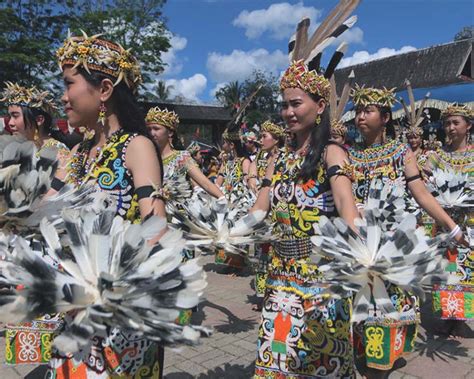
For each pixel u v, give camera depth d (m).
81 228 1.34
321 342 1.96
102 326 1.19
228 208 2.38
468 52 17.42
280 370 2.03
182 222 2.32
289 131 2.01
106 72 1.60
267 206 2.29
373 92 3.09
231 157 7.31
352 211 1.81
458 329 4.00
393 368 3.37
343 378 1.98
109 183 1.61
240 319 4.41
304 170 1.94
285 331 2.02
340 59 2.20
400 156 3.01
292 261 2.02
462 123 4.07
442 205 3.71
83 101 1.60
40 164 1.62
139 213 1.63
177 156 3.70
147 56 19.03
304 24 2.23
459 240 2.79
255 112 32.59
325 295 1.65
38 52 14.95
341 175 1.86
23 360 2.63
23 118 2.94
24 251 1.24
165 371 3.29
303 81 1.92
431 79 17.95
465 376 3.24
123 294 1.22
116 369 1.57
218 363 3.44
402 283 1.59
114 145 1.63
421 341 3.87
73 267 1.31
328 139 1.96
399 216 2.41
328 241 1.70
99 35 1.65
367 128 3.12
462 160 4.09
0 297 1.20
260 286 4.56
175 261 1.32
